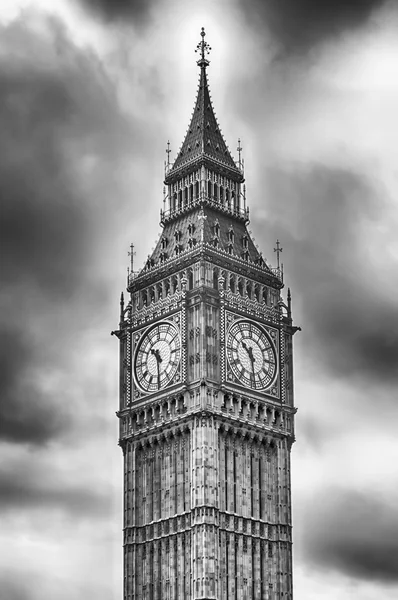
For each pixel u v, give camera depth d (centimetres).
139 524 16800
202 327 16650
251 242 17875
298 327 17600
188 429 16525
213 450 16275
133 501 16888
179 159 18188
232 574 16062
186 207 17738
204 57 18600
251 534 16425
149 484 16862
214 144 18112
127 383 17325
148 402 16988
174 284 17312
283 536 16688
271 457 16988
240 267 17375
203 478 16088
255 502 16600
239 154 18212
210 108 18388
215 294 16912
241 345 16988
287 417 17200
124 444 17175
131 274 17800
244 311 17125
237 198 18062
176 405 16688
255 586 16275
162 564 16375
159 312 17200
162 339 17088
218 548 16012
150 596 16375
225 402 16600
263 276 17612
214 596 15762
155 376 17025
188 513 16250
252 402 16862
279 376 17262
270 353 17288
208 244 17150
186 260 17150
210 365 16575
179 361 16775
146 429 16950
